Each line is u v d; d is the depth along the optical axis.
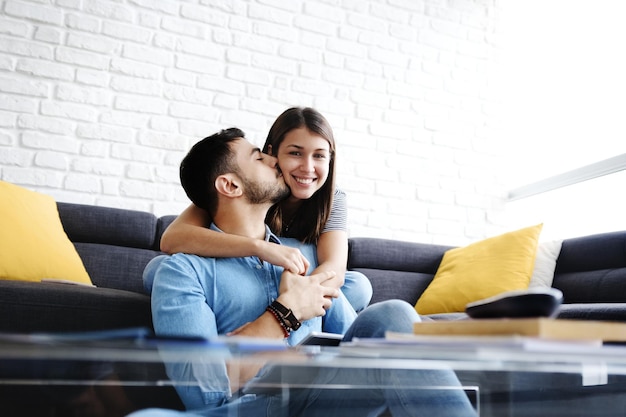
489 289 2.83
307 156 1.52
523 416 0.85
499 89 4.15
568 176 3.60
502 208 4.03
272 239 1.47
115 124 3.21
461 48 4.09
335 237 1.65
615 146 3.43
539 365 0.73
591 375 0.83
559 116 3.85
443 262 3.23
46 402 0.73
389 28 3.91
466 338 0.66
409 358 0.73
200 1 3.47
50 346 0.60
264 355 0.68
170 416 0.81
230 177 1.38
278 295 1.29
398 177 3.78
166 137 3.29
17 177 2.98
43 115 3.07
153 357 0.63
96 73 3.20
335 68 3.73
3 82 3.02
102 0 3.26
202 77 3.42
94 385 0.76
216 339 0.67
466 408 0.85
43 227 2.23
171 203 3.26
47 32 3.13
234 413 0.92
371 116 3.77
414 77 3.93
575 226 3.62
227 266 1.28
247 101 3.49
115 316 1.62
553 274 2.94
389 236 3.70
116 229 2.68
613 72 3.49
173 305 1.13
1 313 1.51
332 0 3.79
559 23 3.93
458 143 3.97
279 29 3.63
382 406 0.90
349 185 3.65
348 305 1.47
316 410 0.92
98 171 3.14
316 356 0.72
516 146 4.15
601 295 2.61
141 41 3.32
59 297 1.57
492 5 4.24
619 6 3.49
